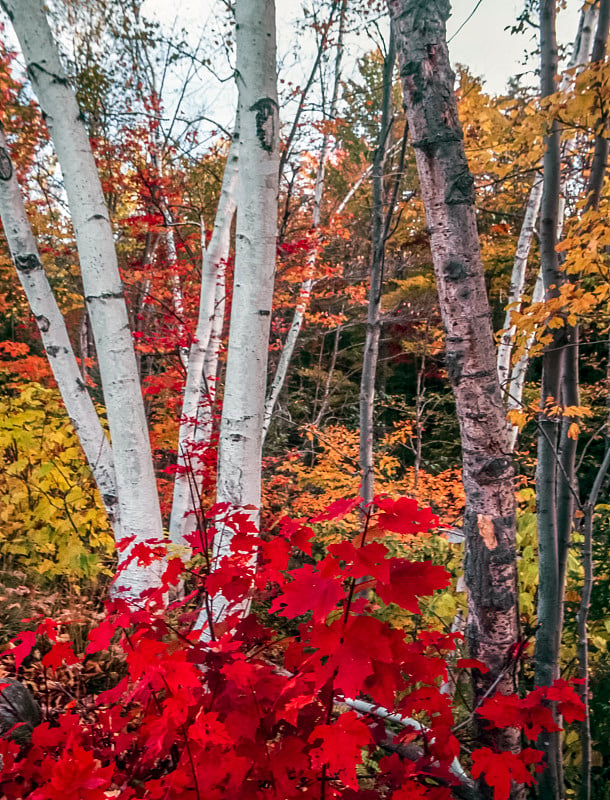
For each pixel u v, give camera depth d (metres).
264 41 2.13
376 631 0.87
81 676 1.92
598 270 2.48
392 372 12.48
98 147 6.67
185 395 4.98
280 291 7.68
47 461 3.66
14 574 3.13
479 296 1.67
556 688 1.08
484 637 1.69
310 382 13.11
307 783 1.06
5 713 1.51
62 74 2.37
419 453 8.94
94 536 3.66
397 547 4.10
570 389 2.72
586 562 2.72
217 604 2.10
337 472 7.20
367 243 10.59
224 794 0.96
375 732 1.21
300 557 4.09
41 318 2.74
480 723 1.63
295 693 1.03
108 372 2.50
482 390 1.68
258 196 2.20
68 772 0.85
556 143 2.69
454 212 1.65
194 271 7.29
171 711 0.89
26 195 7.62
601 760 3.04
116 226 7.77
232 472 2.27
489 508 1.68
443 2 1.62
